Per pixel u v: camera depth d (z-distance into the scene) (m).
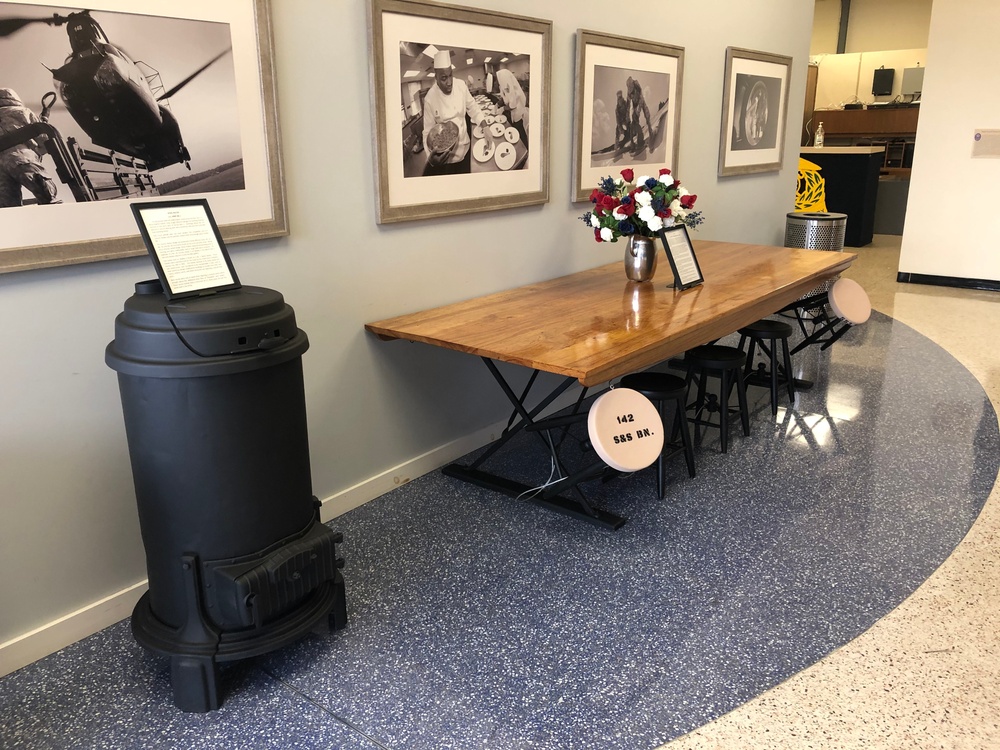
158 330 1.84
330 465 3.08
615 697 2.07
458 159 3.31
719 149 5.24
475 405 3.73
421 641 2.31
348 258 2.98
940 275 7.49
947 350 5.38
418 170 3.14
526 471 3.51
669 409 4.31
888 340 5.66
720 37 4.95
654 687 2.11
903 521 3.03
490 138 3.44
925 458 3.62
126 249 2.28
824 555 2.78
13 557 2.20
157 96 2.28
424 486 3.38
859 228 9.67
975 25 6.75
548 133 3.71
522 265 3.82
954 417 4.14
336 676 2.17
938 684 2.11
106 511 2.39
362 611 2.47
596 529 2.99
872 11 13.09
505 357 2.58
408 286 3.24
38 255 2.09
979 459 3.60
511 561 2.76
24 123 2.02
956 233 7.31
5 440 2.14
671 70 4.48
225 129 2.47
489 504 3.21
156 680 2.18
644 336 2.77
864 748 1.89
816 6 13.53
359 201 2.97
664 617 2.43
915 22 12.72
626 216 3.55
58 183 2.11
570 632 2.35
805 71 6.17
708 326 3.10
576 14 3.78
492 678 2.15
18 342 2.12
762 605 2.48
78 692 2.13
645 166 4.48
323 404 3.00
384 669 2.19
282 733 1.96
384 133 2.96
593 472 2.97
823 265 4.16
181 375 1.83
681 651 2.26
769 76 5.59
